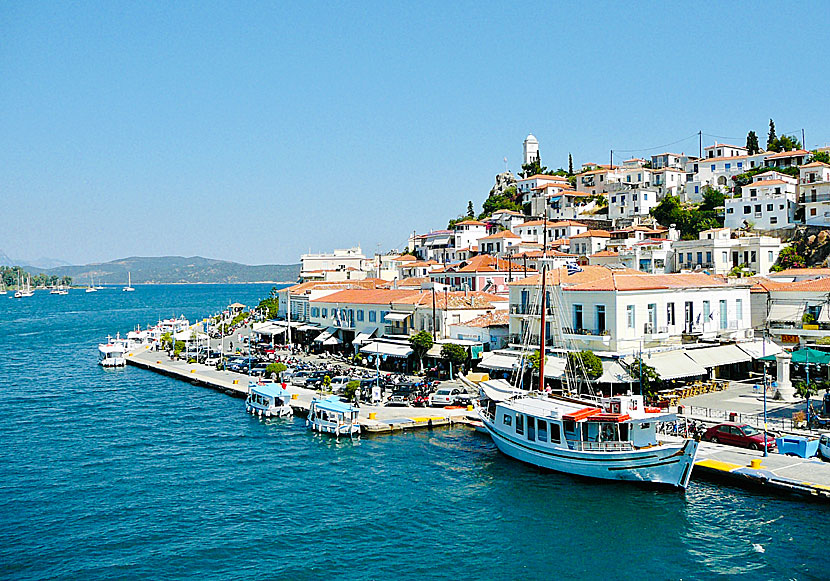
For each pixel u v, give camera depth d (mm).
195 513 45812
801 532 39844
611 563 37656
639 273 86375
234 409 78938
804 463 48281
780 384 66688
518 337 80625
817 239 129000
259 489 50406
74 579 36562
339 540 41188
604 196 194625
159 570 37531
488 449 59344
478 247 173500
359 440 63125
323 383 83750
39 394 91500
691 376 71188
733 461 49031
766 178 159375
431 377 84625
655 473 47750
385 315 102062
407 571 37188
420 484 50812
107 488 51125
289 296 137250
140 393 90812
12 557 39219
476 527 42812
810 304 78938
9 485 52000
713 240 125938
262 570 37438
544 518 43938
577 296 73625
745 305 82250
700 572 36250
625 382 65188
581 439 51125
